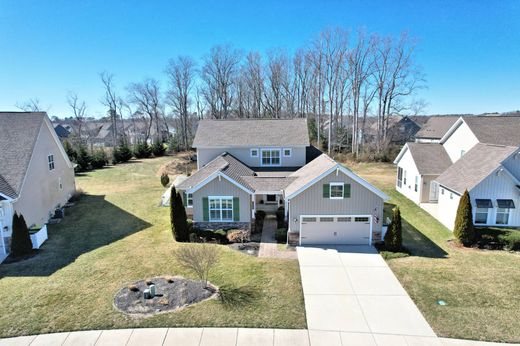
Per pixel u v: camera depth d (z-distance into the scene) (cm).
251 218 2078
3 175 1888
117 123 10075
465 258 1669
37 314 1187
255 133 2805
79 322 1139
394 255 1691
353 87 5112
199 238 1914
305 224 1861
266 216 2361
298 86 6012
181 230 1888
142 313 1187
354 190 1808
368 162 4566
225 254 1719
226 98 6303
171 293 1313
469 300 1277
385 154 4584
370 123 7512
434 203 2625
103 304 1244
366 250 1780
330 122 5097
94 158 4397
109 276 1464
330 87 5103
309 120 5769
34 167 2114
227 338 1061
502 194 1944
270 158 2709
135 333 1083
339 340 1062
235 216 2044
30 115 2280
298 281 1432
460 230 1823
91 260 1639
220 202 2036
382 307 1242
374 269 1549
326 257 1689
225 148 2697
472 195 1945
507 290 1345
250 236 2005
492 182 1933
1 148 2047
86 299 1279
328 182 1803
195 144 2698
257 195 2366
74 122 8894
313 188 1812
